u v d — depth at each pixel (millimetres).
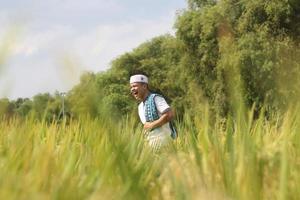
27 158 1997
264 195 1671
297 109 2346
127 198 1624
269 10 30266
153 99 6344
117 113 1819
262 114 2656
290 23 30547
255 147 1978
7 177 1554
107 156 2023
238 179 1681
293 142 2307
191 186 1630
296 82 1712
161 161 2242
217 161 1955
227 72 1831
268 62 27781
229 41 1794
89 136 2619
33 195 1394
